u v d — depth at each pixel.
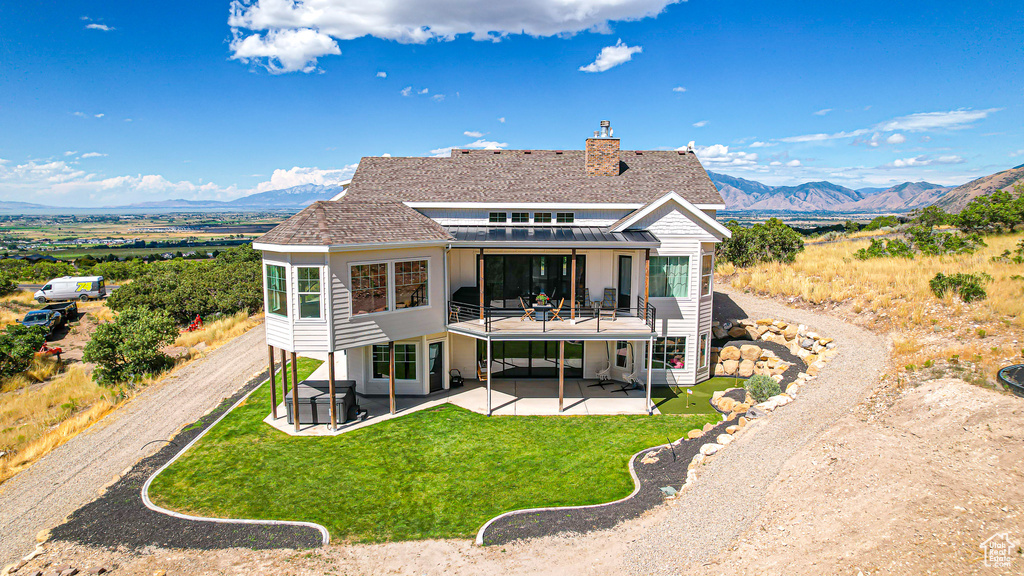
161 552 9.84
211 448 14.27
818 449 11.35
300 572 9.26
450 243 16.80
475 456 13.75
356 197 19.44
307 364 21.98
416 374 18.17
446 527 10.62
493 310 18.88
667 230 18.27
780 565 8.31
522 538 10.02
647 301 17.17
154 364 21.25
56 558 9.68
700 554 8.96
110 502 11.61
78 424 16.16
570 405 17.23
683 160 22.62
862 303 21.11
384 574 9.19
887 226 43.16
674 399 17.75
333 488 12.21
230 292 33.81
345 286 14.95
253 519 10.93
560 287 19.30
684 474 11.84
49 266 57.94
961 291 18.59
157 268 42.88
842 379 14.99
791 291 24.39
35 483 12.55
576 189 20.11
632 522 10.23
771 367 19.44
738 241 32.31
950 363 14.05
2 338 22.39
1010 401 11.20
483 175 21.02
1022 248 23.38
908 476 9.68
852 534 8.59
